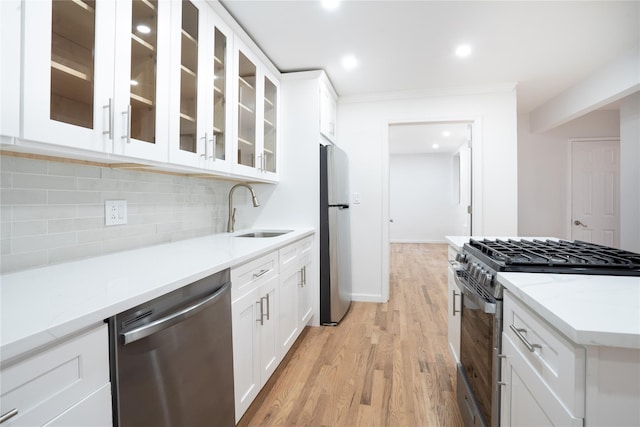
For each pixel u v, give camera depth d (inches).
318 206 106.5
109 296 31.5
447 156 307.7
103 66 42.6
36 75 34.6
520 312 36.7
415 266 203.3
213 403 45.9
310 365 80.4
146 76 51.8
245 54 83.1
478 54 98.2
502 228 124.0
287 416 61.3
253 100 89.7
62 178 48.8
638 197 108.4
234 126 77.2
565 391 27.0
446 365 80.4
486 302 43.6
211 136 67.3
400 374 76.1
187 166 59.9
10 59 32.4
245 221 109.6
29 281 37.3
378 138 133.3
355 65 105.8
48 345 24.5
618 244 159.3
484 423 47.1
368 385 71.7
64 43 38.3
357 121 135.0
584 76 115.3
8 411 21.9
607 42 91.2
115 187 58.1
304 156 107.2
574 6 74.4
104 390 29.3
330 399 66.5
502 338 42.2
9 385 21.9
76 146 39.2
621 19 79.5
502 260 46.7
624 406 25.0
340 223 112.2
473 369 54.3
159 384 35.6
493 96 124.3
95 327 28.7
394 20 80.2
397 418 60.8
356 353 86.8
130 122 47.1
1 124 31.8
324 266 106.9
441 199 309.3
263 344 65.5
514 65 106.1
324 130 113.7
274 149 105.0
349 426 58.6
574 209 164.4
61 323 24.7
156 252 58.3
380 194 133.3
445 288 152.9
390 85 124.1
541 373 31.6
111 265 46.5
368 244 134.5
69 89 38.9
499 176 124.2
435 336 97.8
